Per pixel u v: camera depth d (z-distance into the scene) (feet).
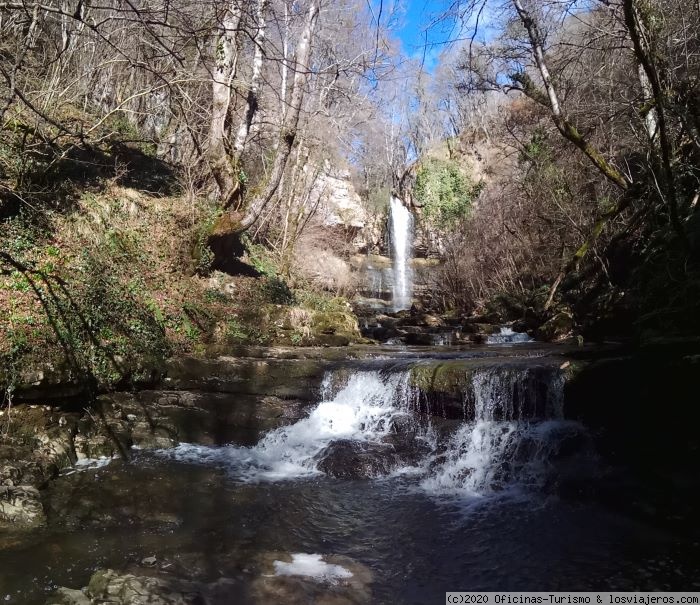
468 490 21.02
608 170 36.78
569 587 14.23
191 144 49.65
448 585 14.57
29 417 23.44
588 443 21.49
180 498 19.95
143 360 28.35
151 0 32.01
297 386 28.17
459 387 24.70
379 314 59.06
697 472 18.81
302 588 14.10
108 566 14.80
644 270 32.86
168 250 37.09
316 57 50.11
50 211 31.99
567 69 42.70
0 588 13.48
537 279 53.88
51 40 38.73
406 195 102.99
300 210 60.18
